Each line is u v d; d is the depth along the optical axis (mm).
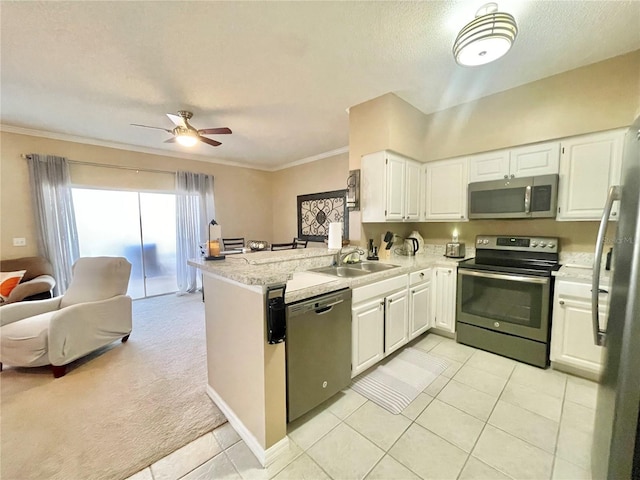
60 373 2322
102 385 2199
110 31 1789
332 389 1852
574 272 2188
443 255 3381
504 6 1606
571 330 2160
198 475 1406
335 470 1417
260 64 2195
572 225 2543
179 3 1555
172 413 1868
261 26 1755
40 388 2160
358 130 2955
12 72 2281
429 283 2904
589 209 2246
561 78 2350
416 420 1754
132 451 1552
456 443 1569
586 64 2227
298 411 1648
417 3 1570
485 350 2619
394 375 2242
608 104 2156
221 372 1874
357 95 2736
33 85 2506
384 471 1405
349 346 1963
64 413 1867
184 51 2018
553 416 1760
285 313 1536
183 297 4906
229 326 1736
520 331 2391
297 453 1523
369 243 3053
